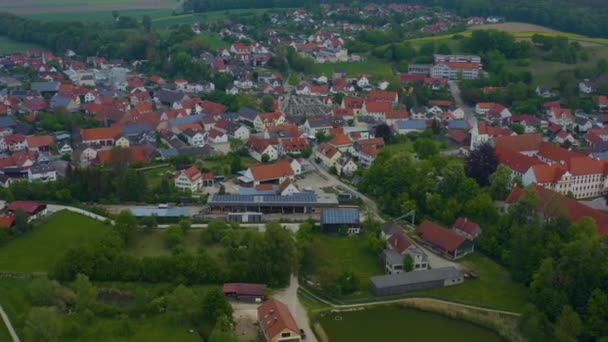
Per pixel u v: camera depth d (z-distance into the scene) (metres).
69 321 192.00
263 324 191.12
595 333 189.75
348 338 193.75
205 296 198.00
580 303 199.88
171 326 193.38
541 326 193.88
